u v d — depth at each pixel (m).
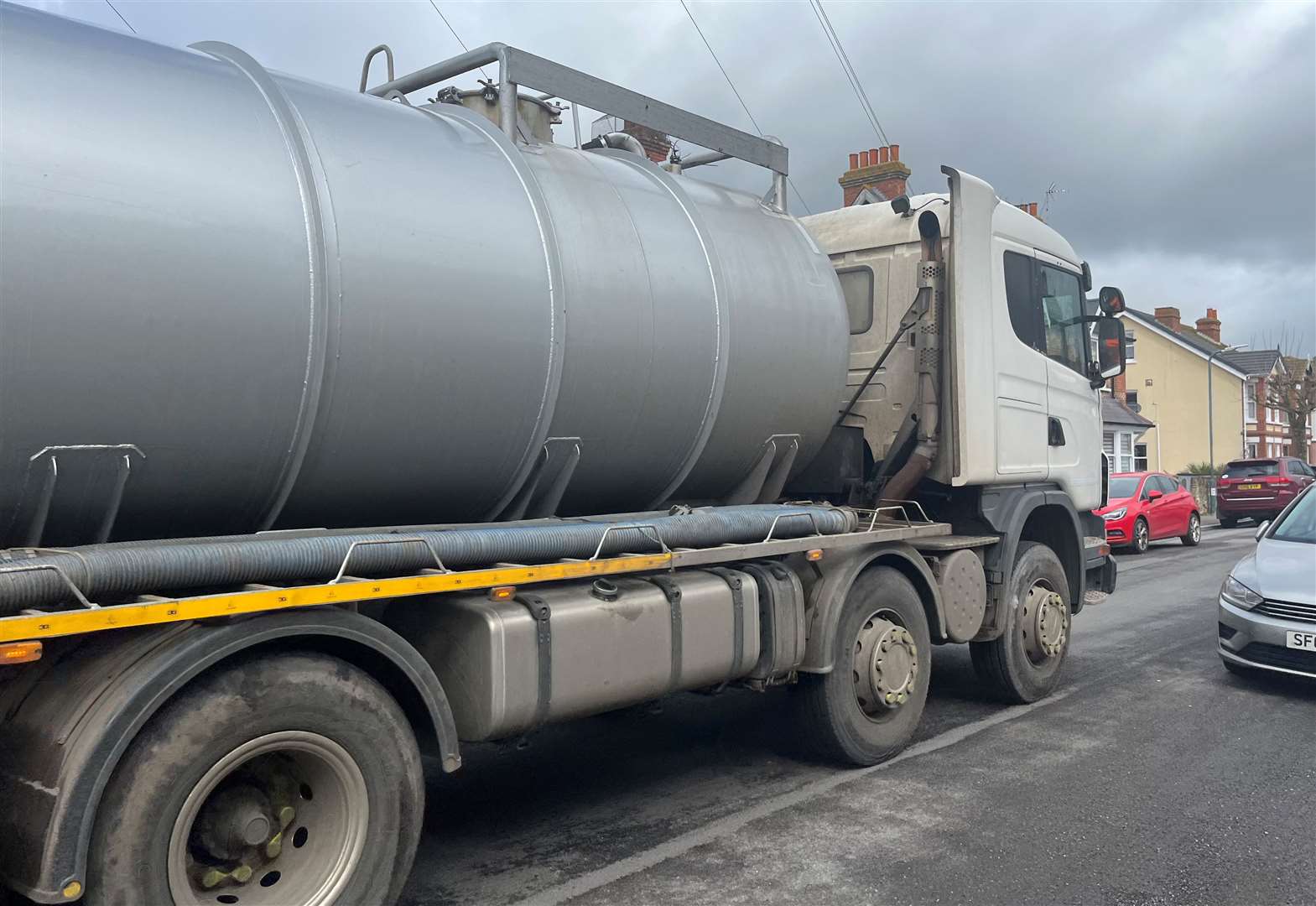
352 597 3.17
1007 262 6.66
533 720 3.71
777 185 6.06
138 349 3.00
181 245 3.08
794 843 4.38
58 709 2.79
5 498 2.90
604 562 4.04
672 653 4.28
